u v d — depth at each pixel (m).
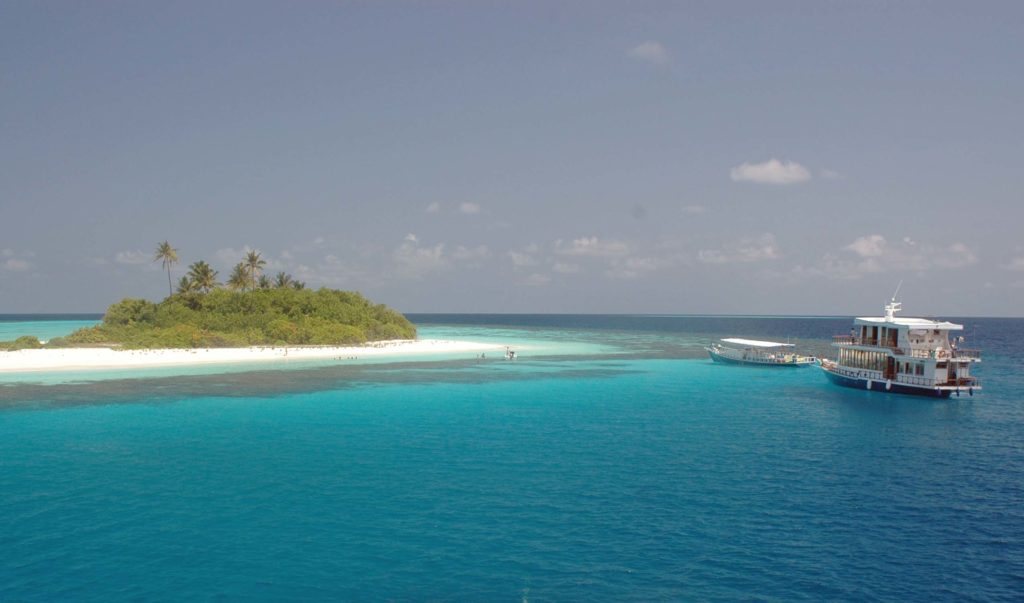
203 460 35.97
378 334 123.50
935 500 29.83
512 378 74.88
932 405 57.38
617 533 25.34
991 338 196.25
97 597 19.95
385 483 31.66
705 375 80.75
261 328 107.50
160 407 52.81
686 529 25.81
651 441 41.25
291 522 26.34
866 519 27.27
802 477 33.34
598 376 78.25
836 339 72.62
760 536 25.20
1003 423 48.78
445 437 42.06
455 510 27.80
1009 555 23.73
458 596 20.16
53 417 48.25
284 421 47.38
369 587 20.75
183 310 108.81
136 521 26.44
